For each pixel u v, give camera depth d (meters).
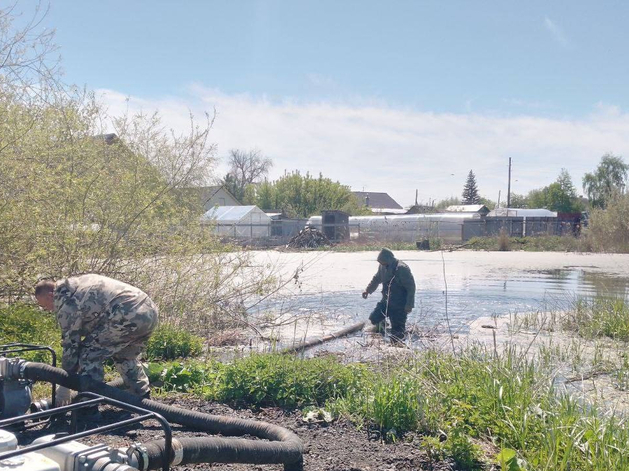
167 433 2.97
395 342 9.95
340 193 79.31
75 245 9.55
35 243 9.24
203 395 6.34
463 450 4.76
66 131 10.20
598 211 44.84
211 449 3.58
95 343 5.15
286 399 6.12
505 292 17.86
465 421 5.44
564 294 17.22
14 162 8.84
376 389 5.96
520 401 5.70
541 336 11.02
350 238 53.19
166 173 12.52
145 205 10.36
